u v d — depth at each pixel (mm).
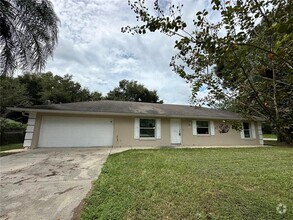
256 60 1701
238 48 1455
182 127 12961
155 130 12406
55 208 3096
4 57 8219
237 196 3564
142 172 5176
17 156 7742
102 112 10883
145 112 11984
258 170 5523
